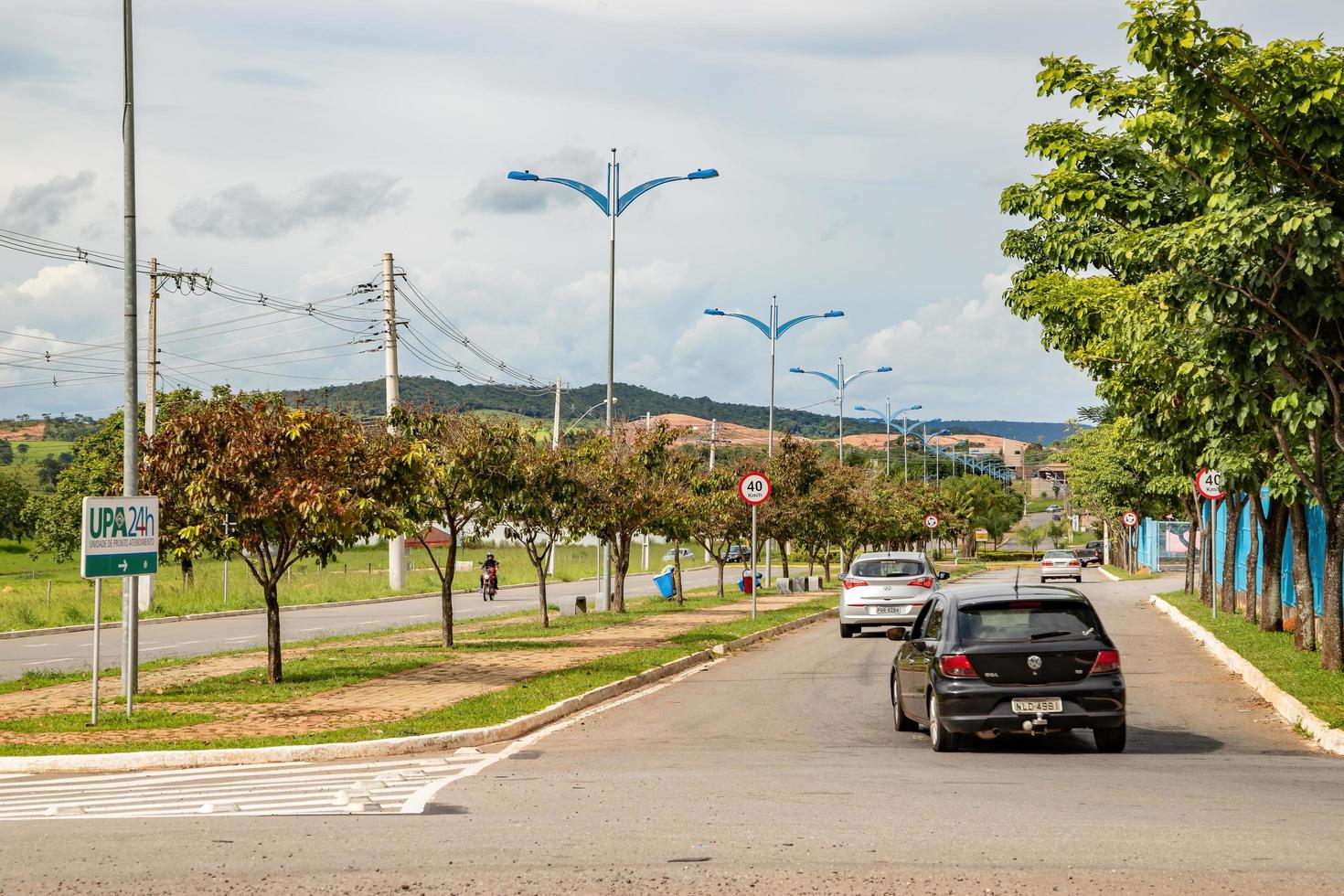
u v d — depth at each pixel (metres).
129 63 17.09
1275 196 13.74
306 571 66.50
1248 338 14.81
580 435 35.53
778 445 48.31
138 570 15.16
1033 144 19.48
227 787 11.09
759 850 7.85
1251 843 7.93
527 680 18.73
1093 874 7.14
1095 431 63.44
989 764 11.87
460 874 7.30
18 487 117.50
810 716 15.81
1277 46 13.02
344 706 16.02
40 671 21.94
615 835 8.41
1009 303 24.98
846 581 28.72
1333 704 14.99
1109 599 45.09
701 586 57.47
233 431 18.11
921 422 106.62
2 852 8.12
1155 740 13.73
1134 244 14.95
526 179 33.06
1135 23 13.22
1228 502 32.94
